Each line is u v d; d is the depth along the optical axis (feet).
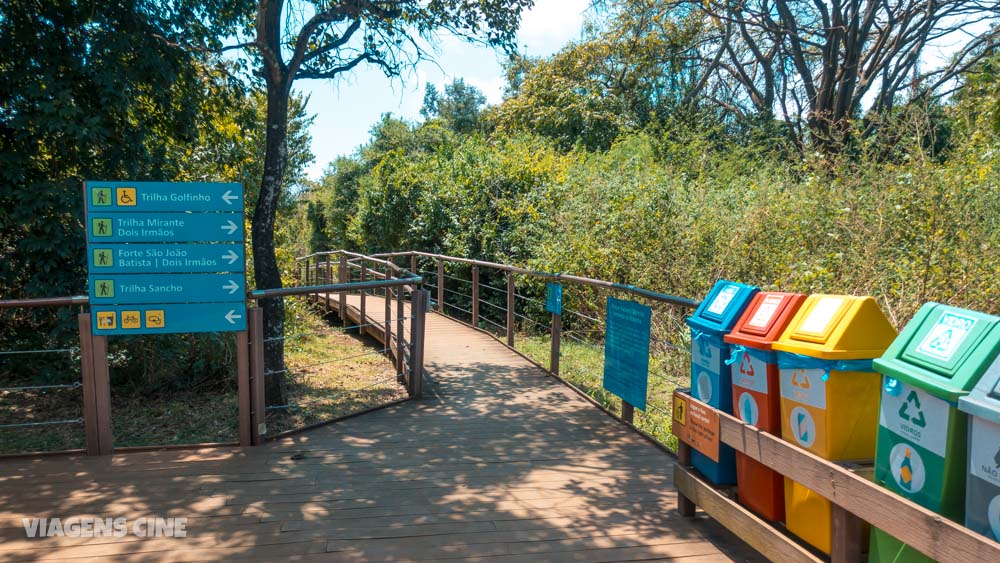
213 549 11.32
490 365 27.02
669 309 29.55
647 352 17.63
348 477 14.73
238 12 25.93
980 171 23.61
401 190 55.36
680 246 30.27
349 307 39.99
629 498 13.71
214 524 12.28
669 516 12.84
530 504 13.35
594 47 68.13
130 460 15.64
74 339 23.00
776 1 60.95
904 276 20.08
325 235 107.55
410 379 21.76
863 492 8.20
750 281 27.48
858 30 57.41
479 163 49.57
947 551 6.97
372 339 36.65
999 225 21.61
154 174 24.20
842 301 9.53
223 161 33.22
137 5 22.80
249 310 16.65
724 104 77.30
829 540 9.27
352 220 71.31
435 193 50.47
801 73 62.90
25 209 20.56
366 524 12.35
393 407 20.75
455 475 14.92
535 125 72.69
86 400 15.80
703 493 11.87
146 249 15.79
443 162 55.11
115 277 15.67
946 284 19.83
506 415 19.86
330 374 28.09
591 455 16.39
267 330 20.59
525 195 44.60
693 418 12.32
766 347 10.18
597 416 19.81
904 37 58.54
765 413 10.47
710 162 45.21
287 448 16.65
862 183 26.30
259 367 16.79
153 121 25.99
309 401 22.57
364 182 65.87
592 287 34.40
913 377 7.67
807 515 9.70
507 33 26.05
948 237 21.03
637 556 11.21
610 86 72.90
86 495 13.57
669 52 69.51
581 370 27.99
